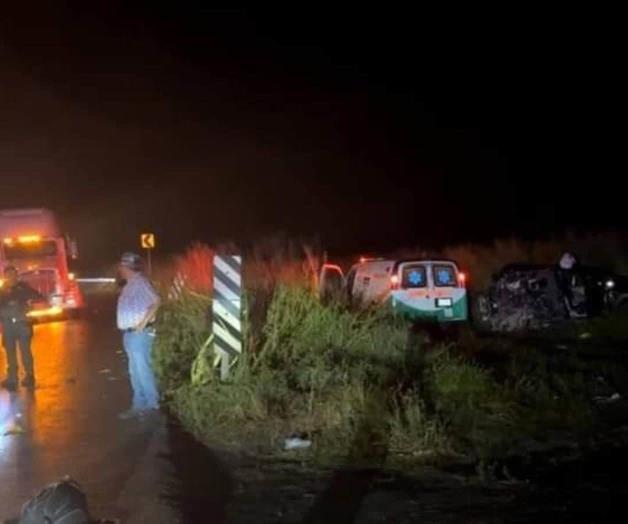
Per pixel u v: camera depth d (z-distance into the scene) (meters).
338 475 10.01
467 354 16.52
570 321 22.17
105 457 11.15
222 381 13.63
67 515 5.52
